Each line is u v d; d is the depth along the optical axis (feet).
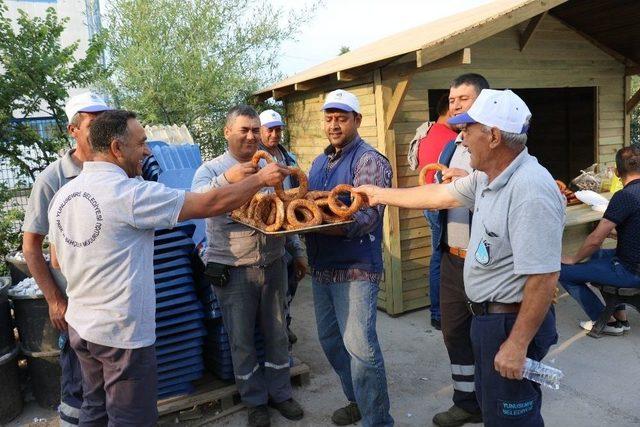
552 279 6.32
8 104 19.66
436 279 14.88
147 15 28.50
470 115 6.75
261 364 11.92
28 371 12.73
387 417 9.39
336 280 9.18
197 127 28.91
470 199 8.07
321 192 9.03
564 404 10.94
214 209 7.43
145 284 7.16
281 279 10.62
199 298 11.56
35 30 20.34
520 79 18.08
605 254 14.76
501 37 17.48
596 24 18.66
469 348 10.05
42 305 11.08
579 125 24.53
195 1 28.96
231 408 11.32
